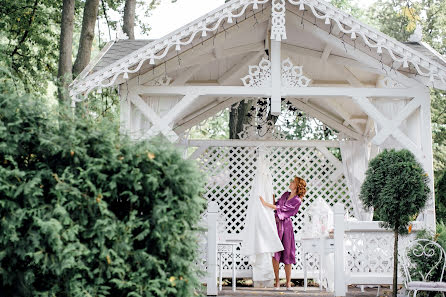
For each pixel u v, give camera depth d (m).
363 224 9.35
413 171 7.79
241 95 9.38
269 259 10.10
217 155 12.12
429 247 8.34
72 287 5.11
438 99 23.44
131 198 5.23
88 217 5.28
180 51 9.37
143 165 5.38
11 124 5.21
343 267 8.87
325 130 13.74
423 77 9.36
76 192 5.15
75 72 12.77
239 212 11.88
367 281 8.96
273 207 9.88
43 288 5.33
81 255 5.23
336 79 11.57
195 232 5.73
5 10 16.83
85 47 12.88
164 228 5.28
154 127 9.23
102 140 5.38
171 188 5.41
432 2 25.31
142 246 5.43
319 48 10.33
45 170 5.29
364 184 8.12
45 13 17.39
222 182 11.98
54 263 5.08
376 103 9.66
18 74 17.02
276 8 9.11
